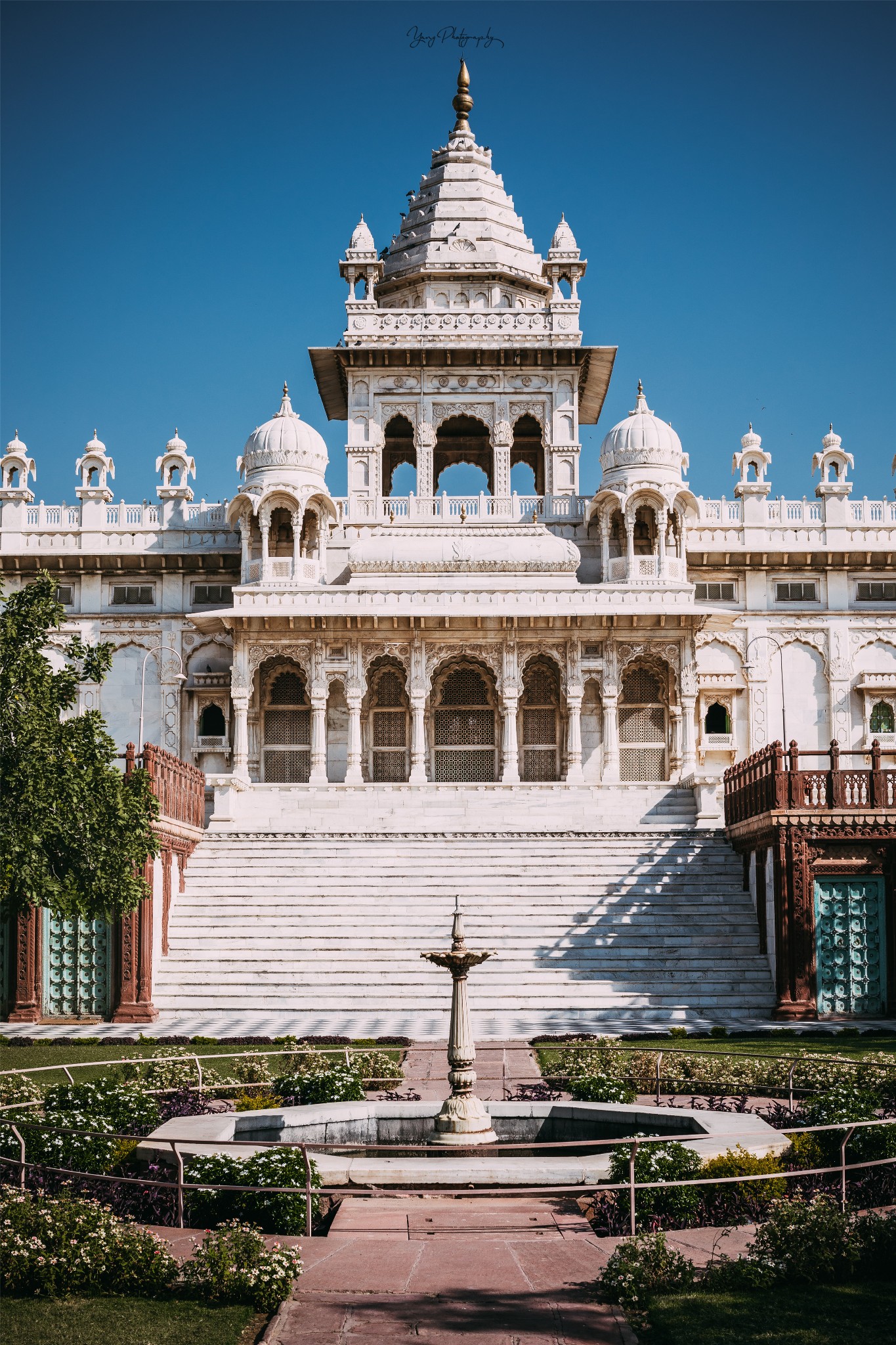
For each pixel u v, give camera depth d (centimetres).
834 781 3050
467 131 5650
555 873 3506
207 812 4434
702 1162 1454
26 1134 1565
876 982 3016
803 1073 2072
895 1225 1251
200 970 3194
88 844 2628
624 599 4547
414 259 5434
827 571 5091
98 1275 1205
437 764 4794
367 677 4650
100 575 5081
